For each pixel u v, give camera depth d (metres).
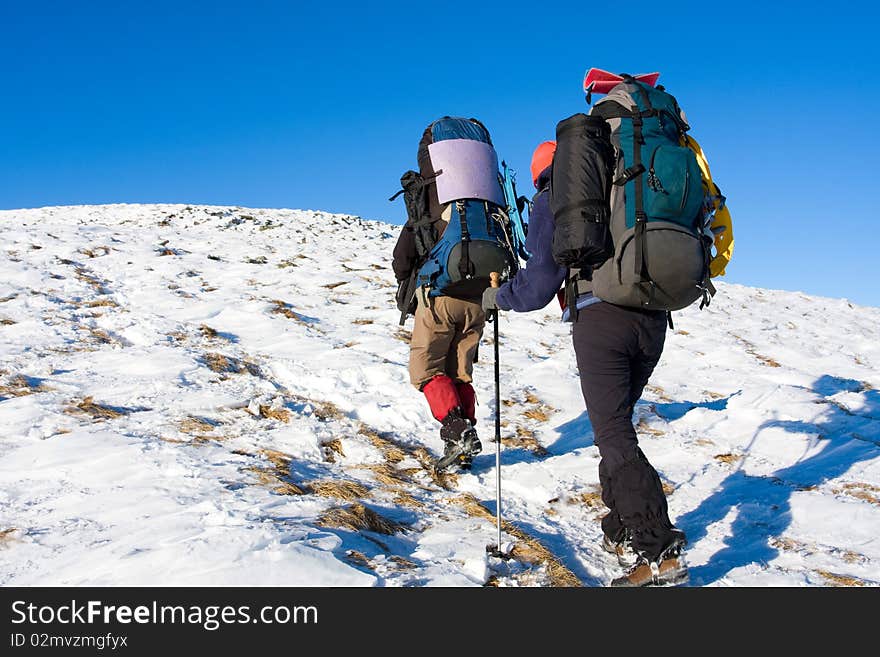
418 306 4.56
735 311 12.21
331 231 18.12
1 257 9.71
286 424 4.98
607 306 3.08
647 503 2.98
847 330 11.72
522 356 8.03
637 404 6.24
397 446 4.95
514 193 4.19
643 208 2.86
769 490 4.41
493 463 4.84
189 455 4.10
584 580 3.34
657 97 3.12
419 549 3.28
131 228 14.29
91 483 3.63
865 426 5.57
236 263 11.86
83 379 5.43
